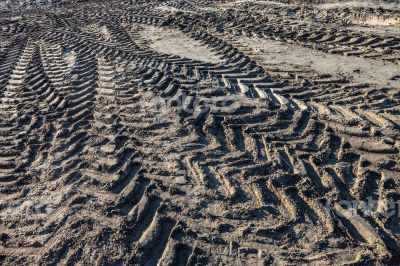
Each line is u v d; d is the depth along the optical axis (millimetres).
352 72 7984
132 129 6512
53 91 8125
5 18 14914
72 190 5344
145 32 11664
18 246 4637
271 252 4285
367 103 6766
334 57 8859
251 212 4777
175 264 4227
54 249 4516
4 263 4430
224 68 8578
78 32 12117
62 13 14875
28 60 10102
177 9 14375
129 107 7152
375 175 5195
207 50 9805
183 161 5688
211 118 6527
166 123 6578
